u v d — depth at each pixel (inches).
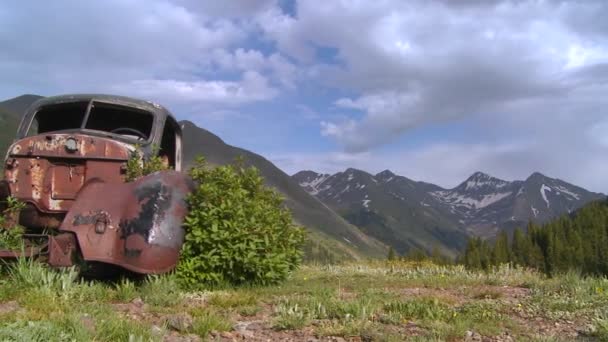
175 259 271.3
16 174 289.4
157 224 264.8
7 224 277.1
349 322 212.1
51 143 289.9
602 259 5098.4
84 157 288.7
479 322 224.2
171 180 282.4
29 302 209.3
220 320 204.7
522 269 464.4
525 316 243.0
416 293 312.7
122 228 259.1
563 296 286.4
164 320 201.6
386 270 512.7
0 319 178.9
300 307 235.5
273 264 302.8
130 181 285.7
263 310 239.9
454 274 458.6
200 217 282.8
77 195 275.4
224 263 285.1
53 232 287.4
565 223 6752.0
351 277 422.3
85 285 239.9
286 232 323.9
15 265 247.0
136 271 257.0
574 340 194.7
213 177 302.8
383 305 253.3
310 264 560.7
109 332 174.6
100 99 330.6
